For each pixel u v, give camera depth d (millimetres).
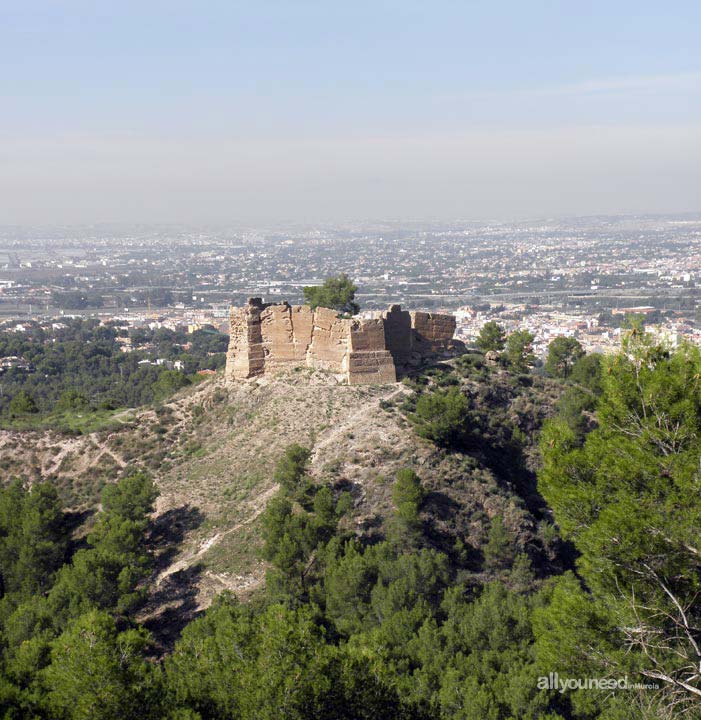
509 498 68562
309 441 76188
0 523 66750
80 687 32844
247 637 37750
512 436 81000
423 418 74000
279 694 32656
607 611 31891
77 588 53312
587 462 33750
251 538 64750
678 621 30391
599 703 34594
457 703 39500
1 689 34531
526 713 37375
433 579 53312
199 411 88812
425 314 92500
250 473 74625
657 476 31125
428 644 45125
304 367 87500
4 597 59344
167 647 54781
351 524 64125
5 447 88375
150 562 62719
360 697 34844
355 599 52875
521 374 92312
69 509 76812
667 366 34312
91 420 97438
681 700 30188
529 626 45188
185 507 72438
